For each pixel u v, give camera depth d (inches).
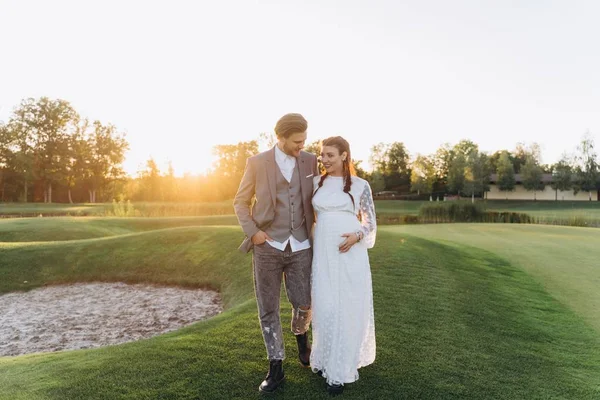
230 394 125.9
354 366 127.7
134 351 159.5
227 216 1087.0
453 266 343.6
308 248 134.5
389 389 129.9
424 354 159.5
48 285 393.1
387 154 3435.0
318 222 132.4
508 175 2881.4
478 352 165.6
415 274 299.3
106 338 263.0
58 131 2498.8
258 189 129.5
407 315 206.7
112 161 2716.5
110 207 1694.1
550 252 440.8
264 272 130.9
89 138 2655.0
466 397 127.6
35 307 330.0
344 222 129.4
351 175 135.9
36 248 470.3
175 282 388.5
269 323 131.3
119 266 424.8
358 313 127.7
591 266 369.4
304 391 127.6
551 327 209.5
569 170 2792.8
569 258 407.2
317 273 130.3
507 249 460.1
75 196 2918.3
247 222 127.7
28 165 2322.8
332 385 124.6
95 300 346.0
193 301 339.6
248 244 131.4
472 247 468.4
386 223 1318.9
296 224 131.3
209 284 378.0
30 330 278.4
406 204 2322.8
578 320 223.5
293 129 125.0
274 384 127.3
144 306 328.2
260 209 130.0
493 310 229.0
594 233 644.1
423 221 1380.4
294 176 130.8
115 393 127.2
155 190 2866.6
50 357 165.0
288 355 154.3
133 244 475.5
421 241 450.6
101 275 410.3
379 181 3051.2
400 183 3400.6
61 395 126.5
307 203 133.7
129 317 303.1
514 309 235.9
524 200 2871.6
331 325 126.6
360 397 124.4
